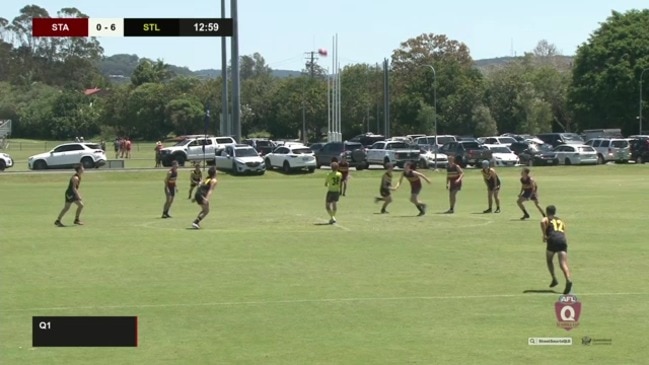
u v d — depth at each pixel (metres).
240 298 51.97
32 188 155.25
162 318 46.97
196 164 120.88
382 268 62.09
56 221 93.88
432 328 44.44
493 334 43.19
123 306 50.00
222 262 65.56
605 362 38.47
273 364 38.44
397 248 72.31
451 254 68.56
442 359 39.00
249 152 185.50
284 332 43.88
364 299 51.34
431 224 90.50
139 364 38.66
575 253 68.50
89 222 95.94
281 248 73.06
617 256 66.81
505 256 67.25
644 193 132.88
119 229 88.50
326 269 61.88
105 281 57.97
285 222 93.94
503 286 54.81
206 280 58.00
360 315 47.34
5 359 39.78
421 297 51.75
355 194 135.62
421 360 38.88
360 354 39.88
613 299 50.75
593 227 86.62
